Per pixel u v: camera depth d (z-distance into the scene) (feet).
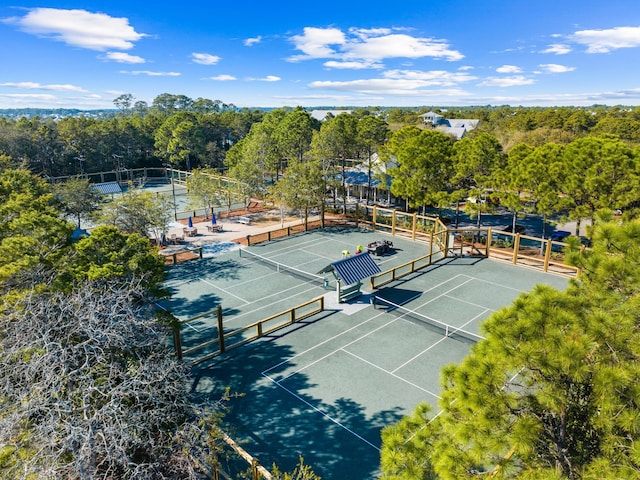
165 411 40.06
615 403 23.97
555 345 25.72
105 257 61.36
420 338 77.66
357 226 154.40
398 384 64.08
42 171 236.43
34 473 31.17
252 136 237.04
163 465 37.68
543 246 128.06
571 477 25.98
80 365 39.58
